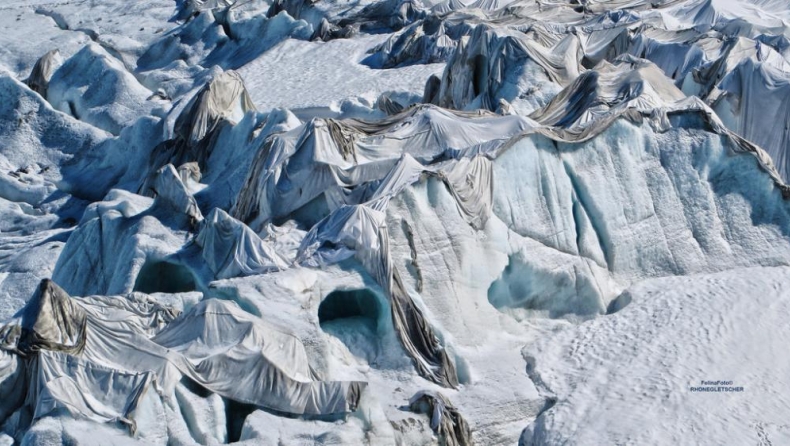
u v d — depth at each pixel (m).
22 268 47.31
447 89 54.62
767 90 48.41
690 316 38.47
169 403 31.42
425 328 36.62
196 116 54.22
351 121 45.12
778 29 58.38
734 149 43.84
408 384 35.59
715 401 33.97
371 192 40.69
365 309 37.38
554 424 34.06
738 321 37.88
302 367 33.72
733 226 43.53
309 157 42.03
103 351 32.66
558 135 41.75
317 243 37.56
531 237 40.59
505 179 40.56
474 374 36.91
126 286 40.41
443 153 42.59
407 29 67.56
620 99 45.34
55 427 29.64
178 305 36.28
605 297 41.22
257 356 32.75
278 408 32.34
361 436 32.00
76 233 44.59
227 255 38.59
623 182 42.66
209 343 33.38
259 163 43.81
